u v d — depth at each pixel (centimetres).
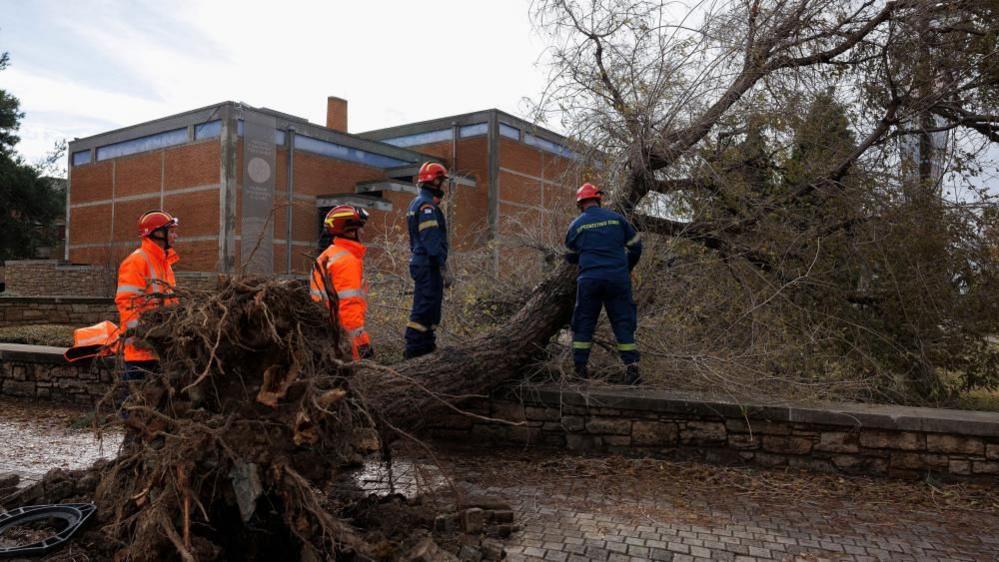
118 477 351
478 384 552
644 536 392
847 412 513
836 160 729
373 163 2708
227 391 340
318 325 360
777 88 704
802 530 405
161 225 512
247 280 350
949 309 684
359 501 409
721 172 707
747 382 605
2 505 410
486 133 2798
